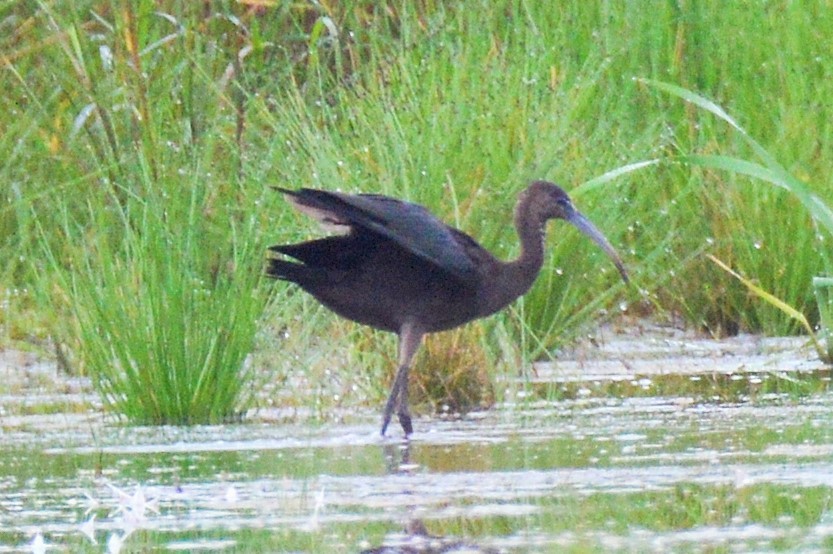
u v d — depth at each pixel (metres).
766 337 15.57
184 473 9.98
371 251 11.88
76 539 8.11
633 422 11.63
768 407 12.18
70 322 14.21
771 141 16.38
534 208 12.55
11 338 15.25
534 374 14.14
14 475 10.03
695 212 16.28
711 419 11.66
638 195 15.91
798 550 7.57
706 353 14.98
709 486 9.17
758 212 15.78
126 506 8.85
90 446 11.12
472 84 15.41
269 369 13.40
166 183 14.09
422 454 10.55
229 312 12.41
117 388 12.42
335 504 8.91
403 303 11.87
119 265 12.64
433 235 11.70
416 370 12.87
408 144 14.56
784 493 8.95
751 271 15.77
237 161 16.00
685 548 7.64
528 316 14.77
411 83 15.23
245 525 8.38
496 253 14.24
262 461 10.40
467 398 12.84
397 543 7.85
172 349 12.29
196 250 12.93
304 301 13.54
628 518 8.38
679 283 16.09
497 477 9.59
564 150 15.09
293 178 14.77
